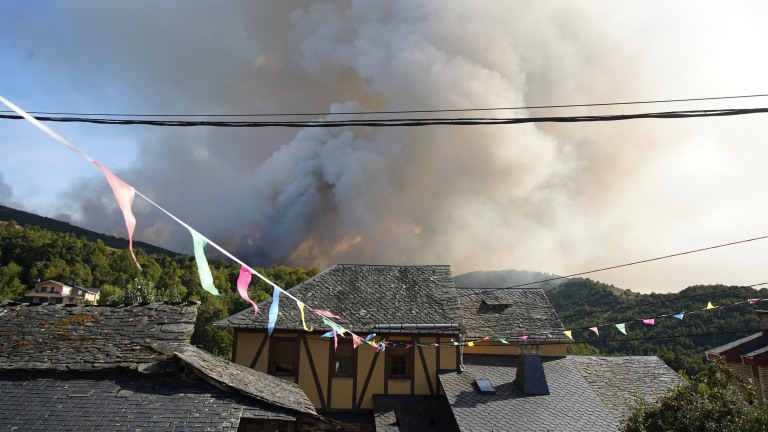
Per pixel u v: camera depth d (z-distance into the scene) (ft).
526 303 62.08
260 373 35.94
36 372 27.07
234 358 49.21
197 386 27.43
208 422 24.49
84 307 35.40
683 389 28.12
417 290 56.59
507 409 41.16
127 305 36.22
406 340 50.21
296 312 51.62
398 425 43.29
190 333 33.63
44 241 248.52
